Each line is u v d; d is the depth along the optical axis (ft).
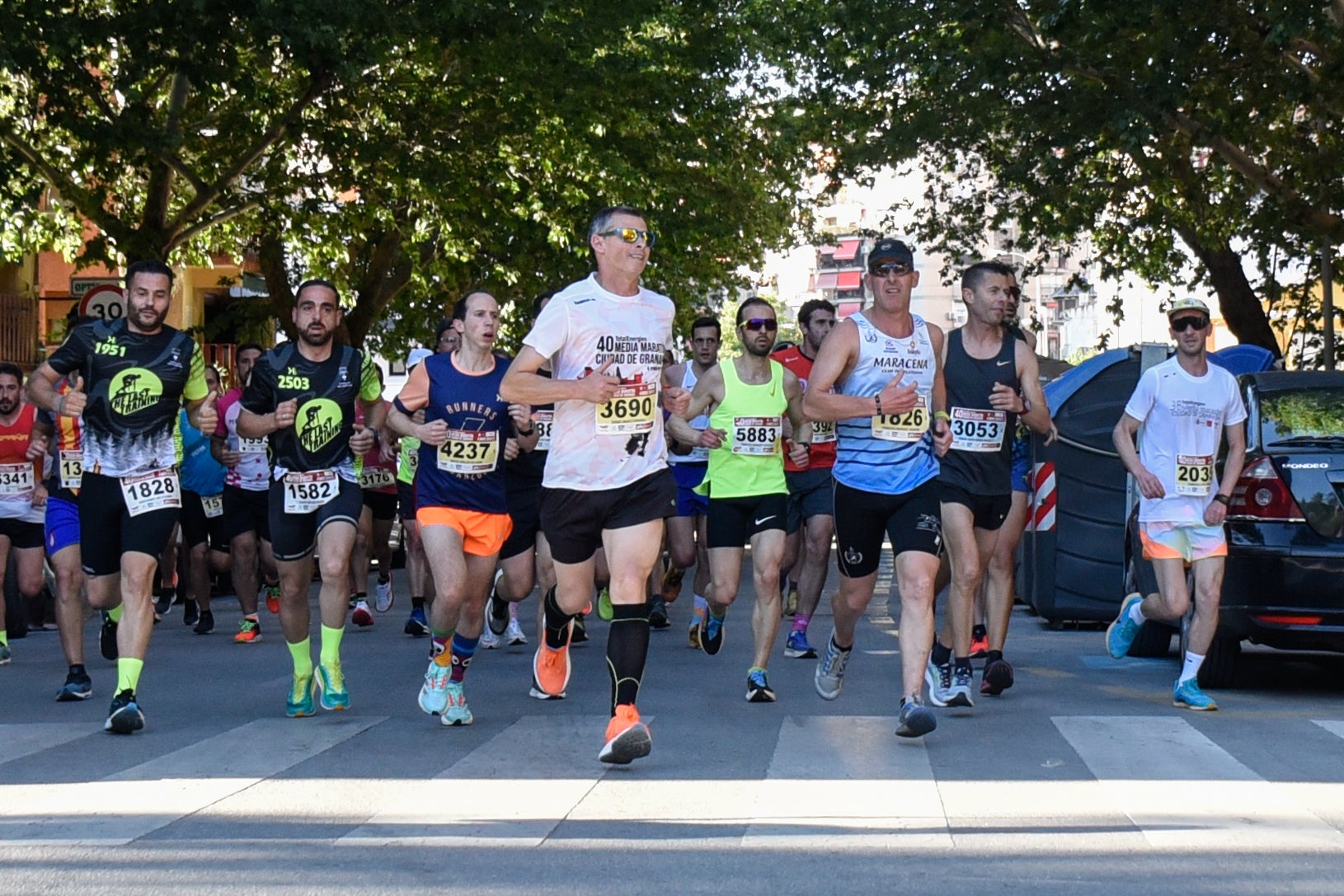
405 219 94.27
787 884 18.13
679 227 93.71
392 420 29.68
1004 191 92.79
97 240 81.15
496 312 29.84
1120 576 48.14
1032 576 50.70
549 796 22.93
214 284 133.69
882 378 27.09
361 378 30.55
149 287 29.89
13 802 22.98
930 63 76.02
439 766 25.38
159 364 29.84
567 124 82.17
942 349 28.32
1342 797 22.77
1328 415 34.17
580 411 24.80
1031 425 29.78
